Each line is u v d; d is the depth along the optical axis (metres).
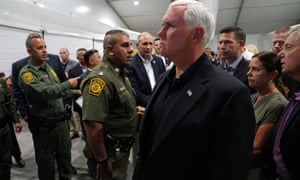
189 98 0.69
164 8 7.38
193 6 0.70
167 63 2.74
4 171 2.07
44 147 1.93
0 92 2.05
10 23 3.12
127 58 1.48
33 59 1.88
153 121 0.79
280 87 1.33
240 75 1.74
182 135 0.66
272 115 1.12
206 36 0.72
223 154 0.60
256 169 1.13
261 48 9.84
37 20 3.61
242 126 0.61
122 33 1.48
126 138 1.47
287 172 0.89
